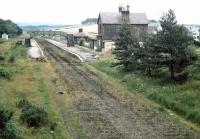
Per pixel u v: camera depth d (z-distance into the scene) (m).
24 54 66.31
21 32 177.88
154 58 33.19
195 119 23.69
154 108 27.33
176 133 21.34
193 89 28.94
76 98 30.83
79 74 45.22
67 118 24.31
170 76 34.09
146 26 80.06
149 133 21.28
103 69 48.44
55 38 154.75
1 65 46.22
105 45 73.12
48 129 20.72
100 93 33.16
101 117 24.73
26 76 39.88
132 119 24.30
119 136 20.70
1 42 95.50
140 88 33.69
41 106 25.19
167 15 32.78
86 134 20.98
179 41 32.00
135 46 42.16
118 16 78.94
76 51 79.75
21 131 19.31
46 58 62.56
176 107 26.52
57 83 37.91
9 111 22.92
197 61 34.34
